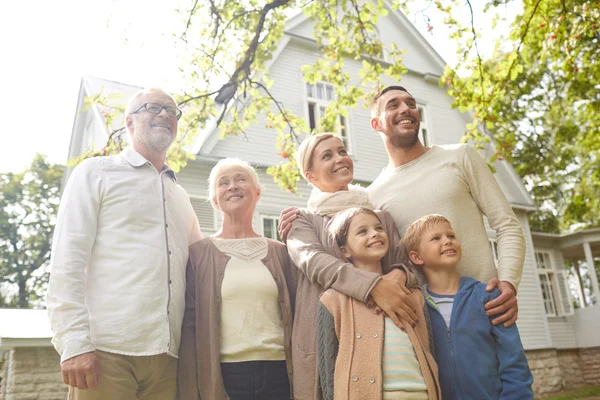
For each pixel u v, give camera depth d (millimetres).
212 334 2469
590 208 17219
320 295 2359
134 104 2865
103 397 2266
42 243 32281
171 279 2518
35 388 7867
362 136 12805
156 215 2615
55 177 33156
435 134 14758
